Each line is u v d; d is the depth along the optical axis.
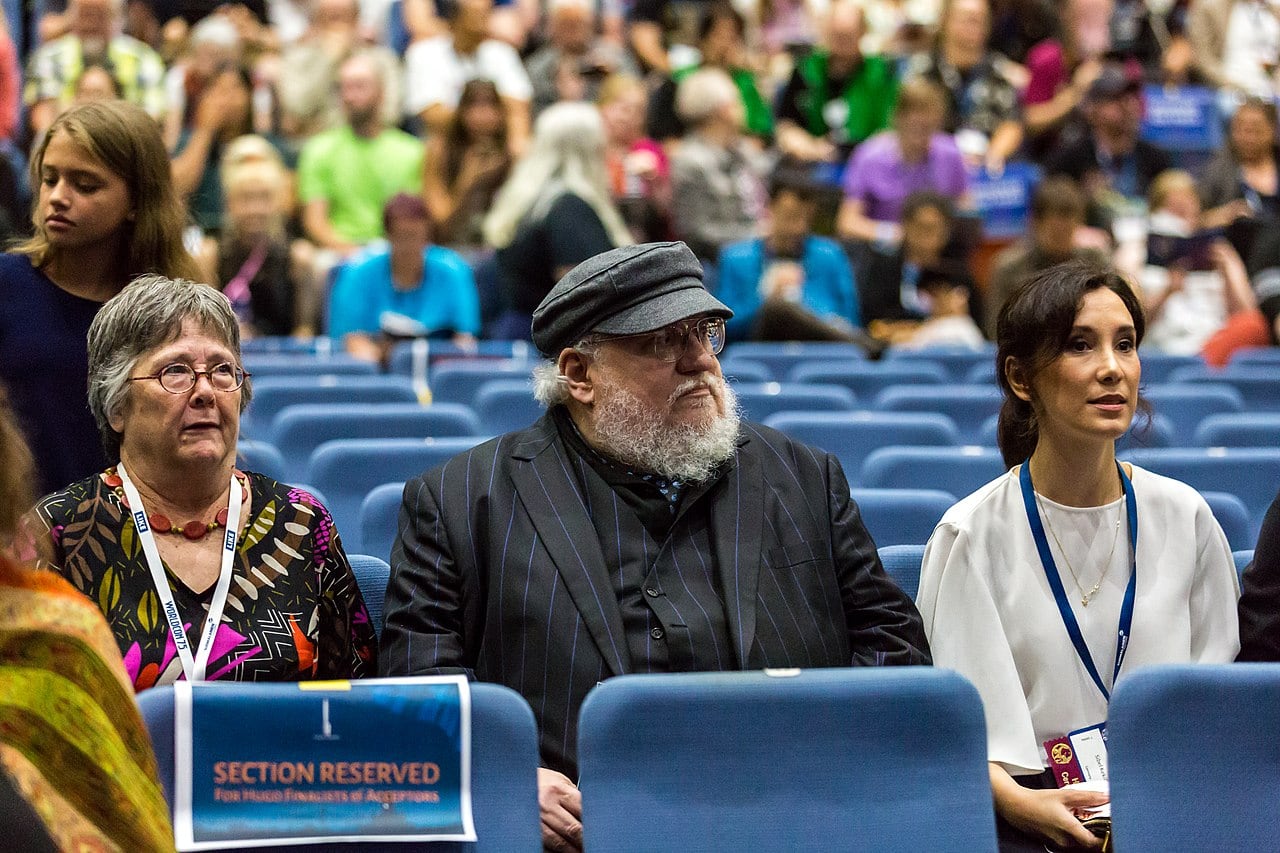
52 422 4.31
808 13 16.19
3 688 2.35
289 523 3.67
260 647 3.50
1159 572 3.86
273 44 14.01
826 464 3.99
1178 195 12.09
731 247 11.19
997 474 5.66
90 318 4.39
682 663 3.62
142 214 4.41
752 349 9.53
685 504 3.79
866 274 11.17
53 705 2.37
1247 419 6.83
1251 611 3.85
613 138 12.70
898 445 6.46
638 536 3.78
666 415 3.79
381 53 13.70
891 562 4.20
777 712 3.20
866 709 3.21
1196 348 10.87
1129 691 3.27
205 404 3.54
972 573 3.85
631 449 3.79
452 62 13.71
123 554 3.52
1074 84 14.85
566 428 3.92
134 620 3.47
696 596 3.71
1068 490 3.88
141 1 13.67
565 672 3.60
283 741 3.04
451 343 9.35
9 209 9.89
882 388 8.33
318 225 11.89
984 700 3.76
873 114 14.26
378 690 3.10
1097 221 12.55
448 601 3.75
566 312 3.84
